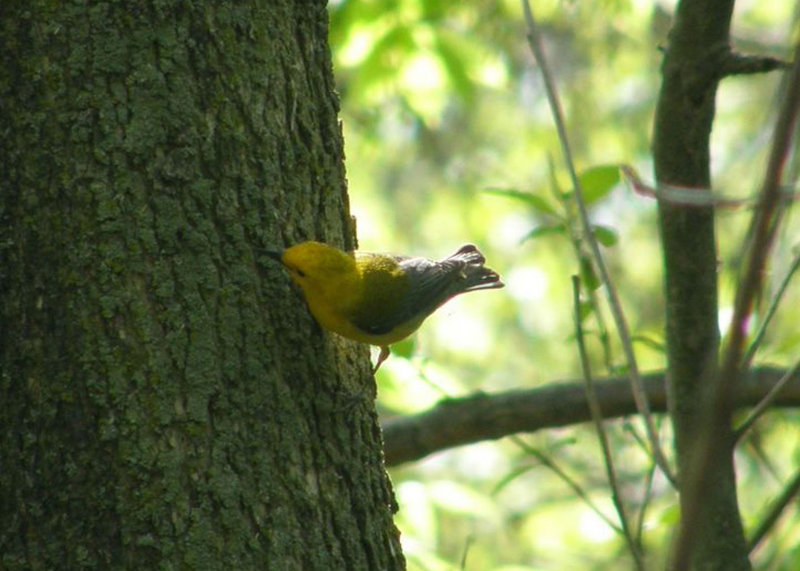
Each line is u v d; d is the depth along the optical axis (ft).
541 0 66.64
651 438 23.56
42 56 23.98
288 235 25.67
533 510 58.18
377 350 44.09
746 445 47.73
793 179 22.18
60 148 23.75
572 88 80.69
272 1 25.96
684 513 13.24
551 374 79.46
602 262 24.43
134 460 22.88
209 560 22.81
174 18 24.49
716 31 25.50
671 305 27.68
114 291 23.36
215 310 23.99
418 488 41.11
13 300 23.54
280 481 24.02
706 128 26.61
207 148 24.47
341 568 24.49
